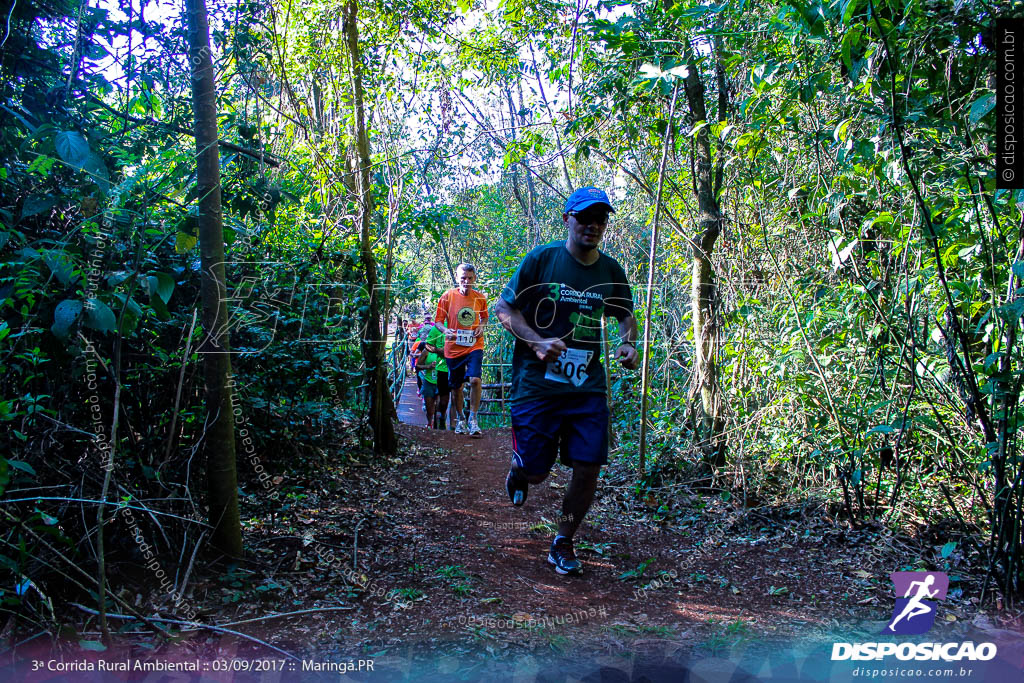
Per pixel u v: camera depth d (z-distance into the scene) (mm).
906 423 3525
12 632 2076
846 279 4094
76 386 2645
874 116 3199
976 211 2799
